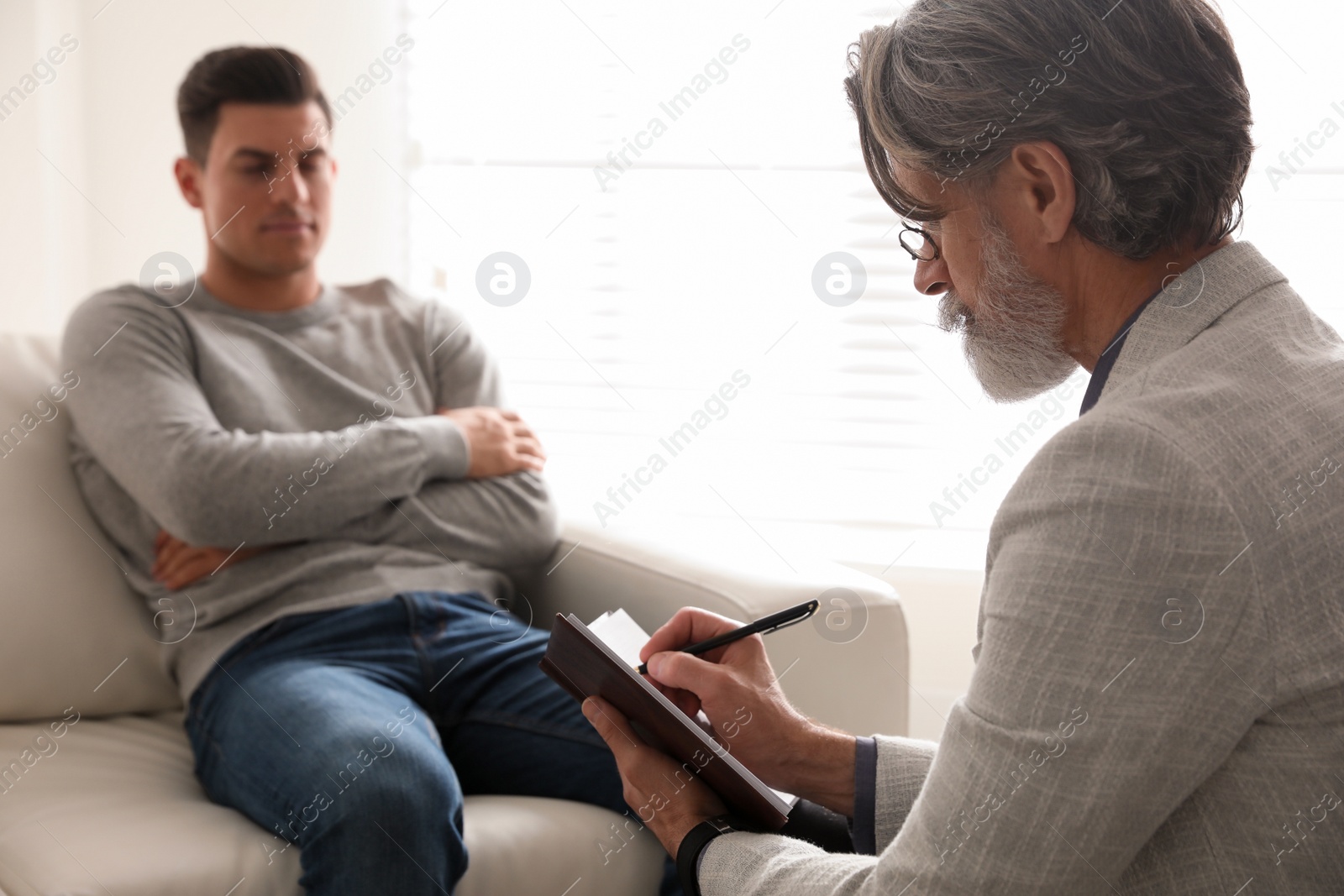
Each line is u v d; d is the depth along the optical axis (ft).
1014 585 2.16
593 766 3.95
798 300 6.83
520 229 7.06
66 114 6.38
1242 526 2.00
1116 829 2.03
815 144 6.70
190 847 3.19
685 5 6.78
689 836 2.88
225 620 4.20
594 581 4.92
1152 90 2.28
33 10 6.05
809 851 2.67
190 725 4.03
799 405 6.90
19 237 6.16
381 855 3.19
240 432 4.28
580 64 6.90
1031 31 2.35
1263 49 6.08
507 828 3.54
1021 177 2.42
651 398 7.07
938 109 2.45
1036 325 2.54
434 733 3.88
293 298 4.92
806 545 6.96
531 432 5.12
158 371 4.33
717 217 6.86
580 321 7.09
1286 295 2.35
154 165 6.65
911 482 6.88
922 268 2.85
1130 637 2.03
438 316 5.31
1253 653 2.00
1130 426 2.10
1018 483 2.27
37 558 4.16
